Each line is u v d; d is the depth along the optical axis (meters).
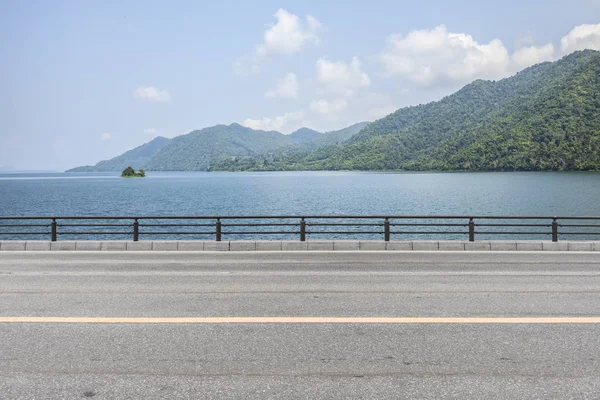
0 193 116.94
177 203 81.44
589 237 38.66
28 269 12.52
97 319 7.48
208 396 4.75
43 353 5.95
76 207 74.75
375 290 9.72
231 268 12.63
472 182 139.12
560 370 5.42
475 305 8.41
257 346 6.20
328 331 6.84
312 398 4.71
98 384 5.04
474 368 5.47
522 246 16.58
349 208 68.12
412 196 90.00
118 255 15.34
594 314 7.79
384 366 5.52
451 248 16.64
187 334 6.71
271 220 52.50
